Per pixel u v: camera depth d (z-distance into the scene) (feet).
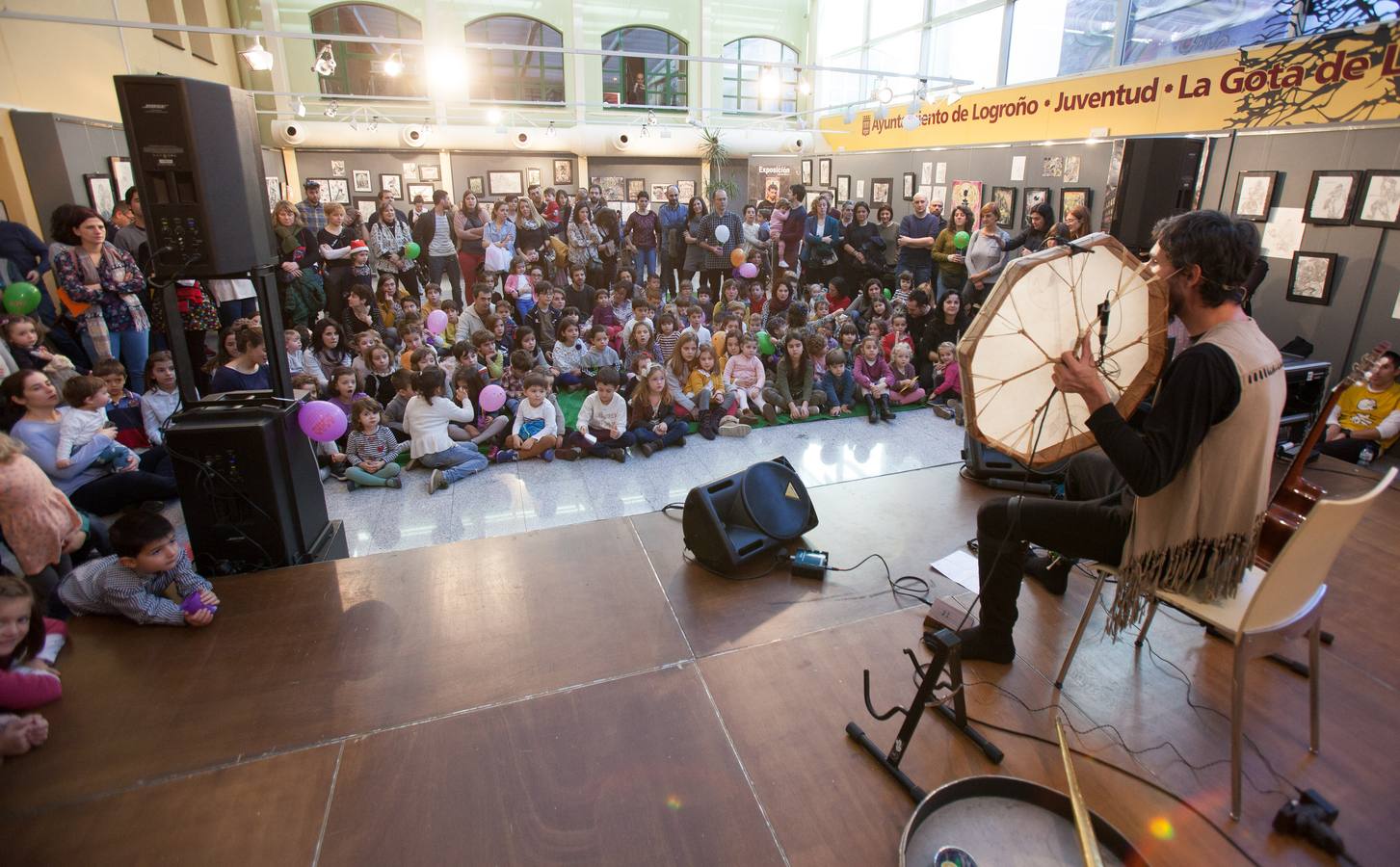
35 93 19.34
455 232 27.17
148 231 8.47
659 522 10.67
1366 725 6.63
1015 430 6.21
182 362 9.22
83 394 11.49
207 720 6.76
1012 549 6.85
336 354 17.11
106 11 23.59
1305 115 17.21
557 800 5.93
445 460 14.14
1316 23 17.75
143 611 7.97
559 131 39.93
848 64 40.27
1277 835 5.56
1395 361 12.70
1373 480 12.18
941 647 5.70
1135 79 21.95
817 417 17.28
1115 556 6.14
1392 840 5.51
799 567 9.11
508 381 16.63
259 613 8.35
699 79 44.93
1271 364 5.14
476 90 42.19
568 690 7.16
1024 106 26.50
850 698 7.04
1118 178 13.30
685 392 16.69
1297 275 16.76
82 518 10.16
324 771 6.20
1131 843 5.21
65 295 14.65
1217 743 6.45
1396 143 14.83
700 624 8.19
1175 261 5.22
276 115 37.04
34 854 5.46
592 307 24.76
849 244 26.89
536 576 9.18
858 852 5.48
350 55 39.37
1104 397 5.19
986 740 6.39
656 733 6.62
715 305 24.63
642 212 30.50
